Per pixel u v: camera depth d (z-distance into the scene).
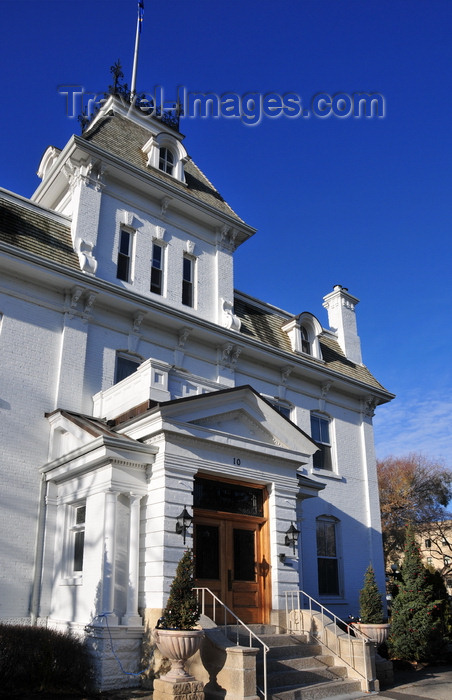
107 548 11.59
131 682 10.85
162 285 18.48
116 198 18.14
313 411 22.09
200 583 12.80
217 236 20.64
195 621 10.23
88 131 18.75
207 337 18.61
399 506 44.19
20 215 15.80
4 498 13.30
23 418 14.20
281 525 14.33
